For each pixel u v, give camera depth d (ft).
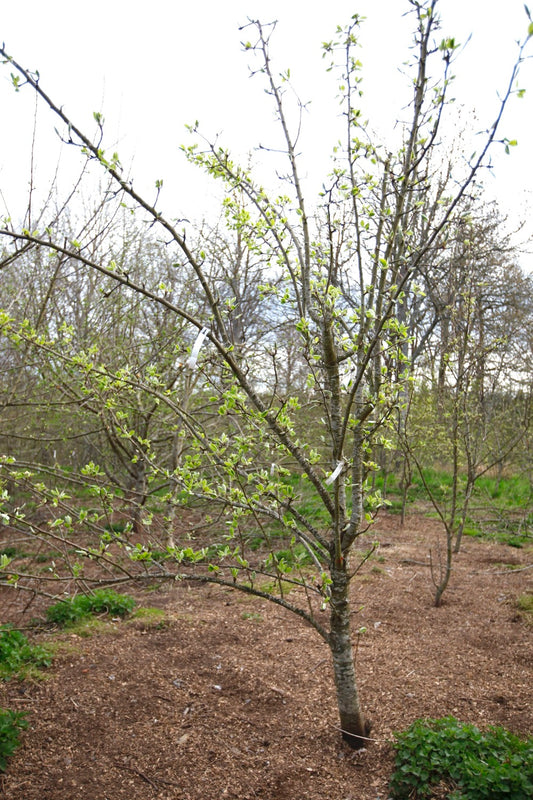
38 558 22.66
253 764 10.62
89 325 23.59
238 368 9.86
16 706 12.01
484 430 24.52
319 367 10.72
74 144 8.45
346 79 10.95
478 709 11.96
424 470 40.75
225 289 22.59
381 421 10.10
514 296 34.47
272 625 16.46
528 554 24.16
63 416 25.68
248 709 12.34
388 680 13.33
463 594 19.16
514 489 36.32
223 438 10.28
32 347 16.97
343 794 9.82
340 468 9.39
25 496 24.94
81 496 27.71
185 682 13.24
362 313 10.45
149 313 27.35
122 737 11.24
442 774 9.50
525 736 10.89
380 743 10.98
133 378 11.23
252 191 11.83
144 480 25.70
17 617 17.17
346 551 10.53
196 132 11.00
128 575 9.97
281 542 23.56
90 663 13.84
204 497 10.24
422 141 9.98
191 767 10.51
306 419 20.80
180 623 16.39
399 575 21.20
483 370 22.06
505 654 14.65
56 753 10.75
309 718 11.97
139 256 26.63
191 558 10.03
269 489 9.85
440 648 15.05
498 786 8.80
